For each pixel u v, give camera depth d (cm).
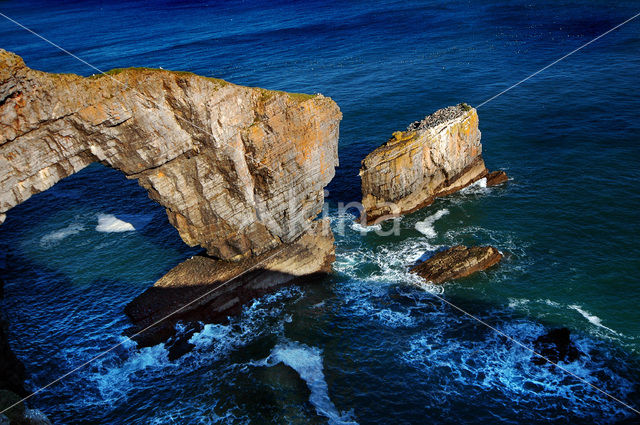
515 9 13925
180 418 3416
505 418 3291
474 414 3334
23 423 3127
